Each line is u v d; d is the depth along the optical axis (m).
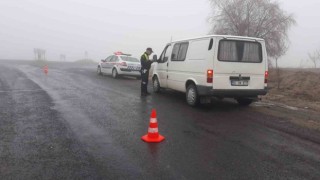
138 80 18.27
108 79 18.28
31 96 10.59
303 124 7.43
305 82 14.95
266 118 8.02
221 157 4.99
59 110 8.30
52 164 4.52
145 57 11.52
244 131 6.64
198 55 9.22
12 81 15.45
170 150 5.26
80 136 5.94
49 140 5.65
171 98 11.01
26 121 7.02
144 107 9.09
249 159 4.94
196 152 5.20
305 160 4.96
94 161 4.67
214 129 6.75
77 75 20.52
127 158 4.83
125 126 6.77
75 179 4.05
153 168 4.46
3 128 6.40
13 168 4.35
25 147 5.24
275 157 5.07
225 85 8.83
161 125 6.98
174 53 10.81
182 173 4.32
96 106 9.02
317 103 10.79
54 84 14.45
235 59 8.88
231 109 9.22
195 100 9.29
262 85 9.28
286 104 10.49
